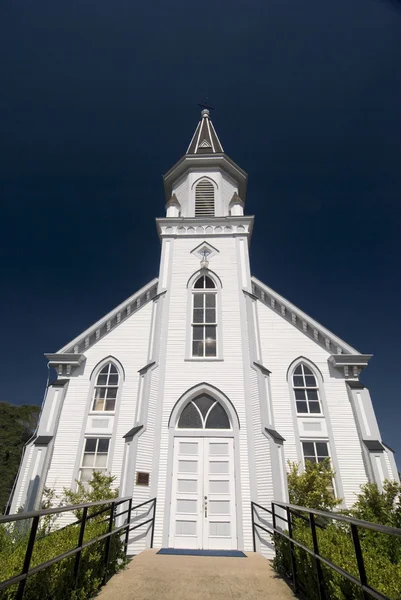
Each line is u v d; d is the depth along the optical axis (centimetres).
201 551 938
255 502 1013
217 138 2352
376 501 920
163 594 592
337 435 1284
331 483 1206
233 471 1076
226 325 1342
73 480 1223
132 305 1574
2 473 3141
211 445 1116
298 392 1380
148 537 970
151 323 1387
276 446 1059
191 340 1317
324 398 1351
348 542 560
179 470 1081
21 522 1027
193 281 1468
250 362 1244
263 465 1053
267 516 980
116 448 1277
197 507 1029
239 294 1416
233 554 909
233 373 1231
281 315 1532
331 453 1254
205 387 1202
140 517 973
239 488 1043
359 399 1330
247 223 1612
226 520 1009
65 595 505
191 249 1553
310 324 1488
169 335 1324
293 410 1328
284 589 629
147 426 1116
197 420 1166
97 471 1219
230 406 1167
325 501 1076
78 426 1322
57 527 1103
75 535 621
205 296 1434
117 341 1498
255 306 1402
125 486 998
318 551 527
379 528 310
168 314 1377
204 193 1831
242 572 732
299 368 1430
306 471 1151
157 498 1036
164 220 1636
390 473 1183
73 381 1414
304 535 611
